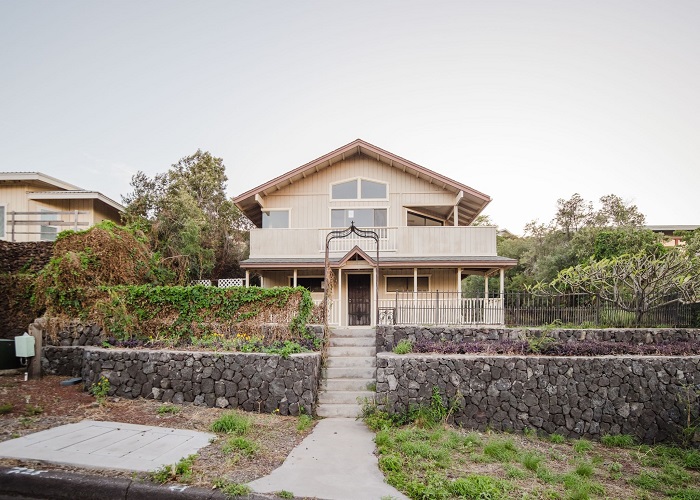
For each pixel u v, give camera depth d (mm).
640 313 13078
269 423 7531
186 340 10039
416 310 15125
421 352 9617
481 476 5129
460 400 8367
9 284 11250
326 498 4375
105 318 10070
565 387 8516
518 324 14211
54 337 10297
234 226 32344
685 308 13102
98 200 19547
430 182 19203
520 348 9586
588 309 13836
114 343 9609
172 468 4773
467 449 6609
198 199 29453
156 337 10125
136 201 24188
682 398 8453
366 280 19031
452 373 8547
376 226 18938
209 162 31844
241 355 8609
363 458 5816
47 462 4902
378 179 19328
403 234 17953
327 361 10625
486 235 17812
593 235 23797
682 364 8695
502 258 17234
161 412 7543
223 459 5344
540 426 8352
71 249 11164
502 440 7332
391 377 8539
